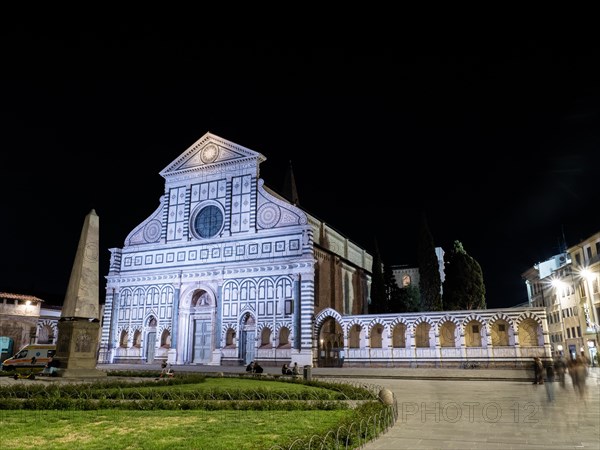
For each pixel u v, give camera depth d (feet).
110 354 228.43
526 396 96.63
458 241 226.58
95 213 120.98
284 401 82.17
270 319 200.85
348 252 274.98
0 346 222.28
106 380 108.17
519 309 173.06
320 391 96.73
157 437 52.60
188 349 214.90
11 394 82.43
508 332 189.26
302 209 226.17
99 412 70.28
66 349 112.88
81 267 116.26
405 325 195.00
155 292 226.79
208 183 228.84
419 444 51.11
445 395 100.73
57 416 66.18
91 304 116.78
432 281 225.97
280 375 146.30
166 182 239.09
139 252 236.02
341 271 244.22
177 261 225.97
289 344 196.24
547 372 94.32
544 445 49.98
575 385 81.00
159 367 195.31
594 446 49.26
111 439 51.42
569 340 229.04
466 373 150.71
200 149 234.58
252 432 55.77
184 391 89.61
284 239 205.98
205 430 56.90
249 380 128.57
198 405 75.66
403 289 273.75
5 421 62.13
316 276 215.51
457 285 219.20
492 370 158.40
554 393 99.14
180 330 217.15
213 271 215.92
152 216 239.09
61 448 46.75
